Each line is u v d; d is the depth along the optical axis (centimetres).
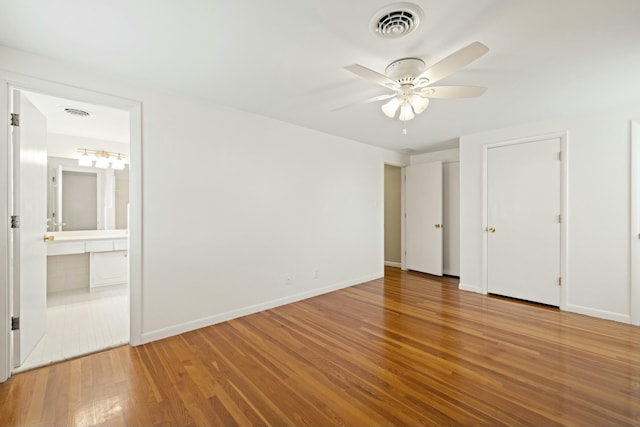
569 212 314
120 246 397
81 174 390
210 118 274
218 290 281
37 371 194
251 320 287
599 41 171
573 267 311
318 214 375
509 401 164
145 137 237
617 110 286
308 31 163
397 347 229
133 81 228
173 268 252
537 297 336
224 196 285
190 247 262
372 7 144
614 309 287
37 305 229
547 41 171
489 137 369
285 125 336
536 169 335
